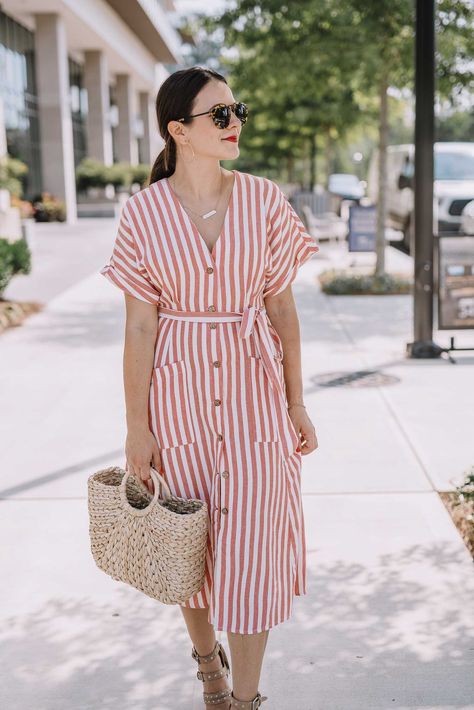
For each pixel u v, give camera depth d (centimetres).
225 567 238
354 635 321
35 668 304
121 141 4359
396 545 398
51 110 2856
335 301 1174
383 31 1160
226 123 235
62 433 578
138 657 310
